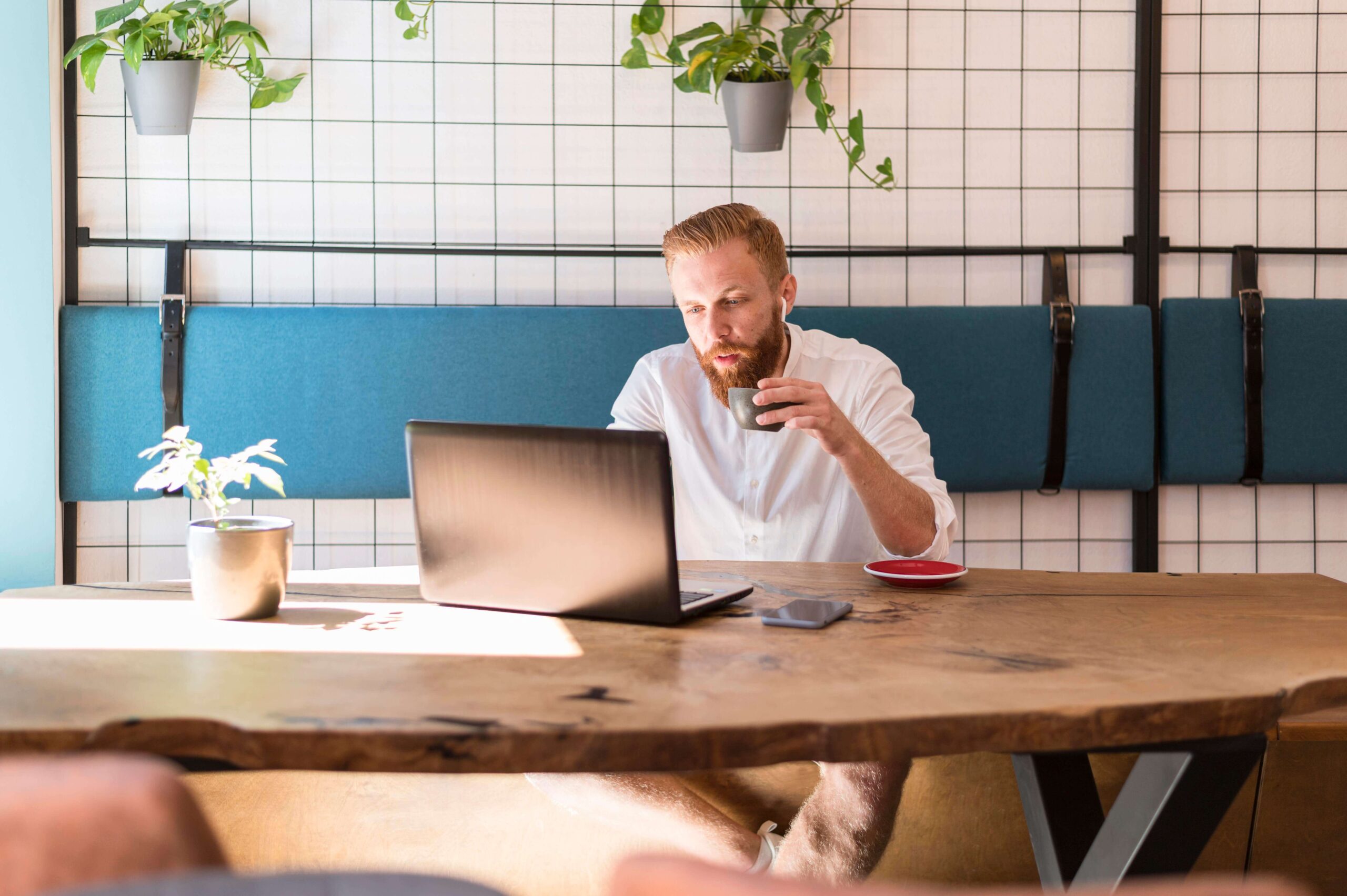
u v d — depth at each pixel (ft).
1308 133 9.43
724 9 9.09
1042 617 4.50
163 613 4.53
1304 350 9.29
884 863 5.60
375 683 3.53
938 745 3.22
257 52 8.86
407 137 9.04
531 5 9.04
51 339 8.51
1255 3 9.33
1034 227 9.40
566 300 9.24
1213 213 9.45
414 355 8.84
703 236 6.40
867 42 9.21
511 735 3.07
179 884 1.71
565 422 8.95
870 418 6.88
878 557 6.93
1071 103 9.36
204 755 3.18
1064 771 4.12
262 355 8.75
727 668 3.72
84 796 1.96
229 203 8.94
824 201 9.30
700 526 7.09
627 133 9.16
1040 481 9.24
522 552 4.45
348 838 5.87
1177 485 9.57
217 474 4.58
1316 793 5.49
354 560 9.28
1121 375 9.18
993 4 9.27
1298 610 4.65
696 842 5.08
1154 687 3.51
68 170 8.72
